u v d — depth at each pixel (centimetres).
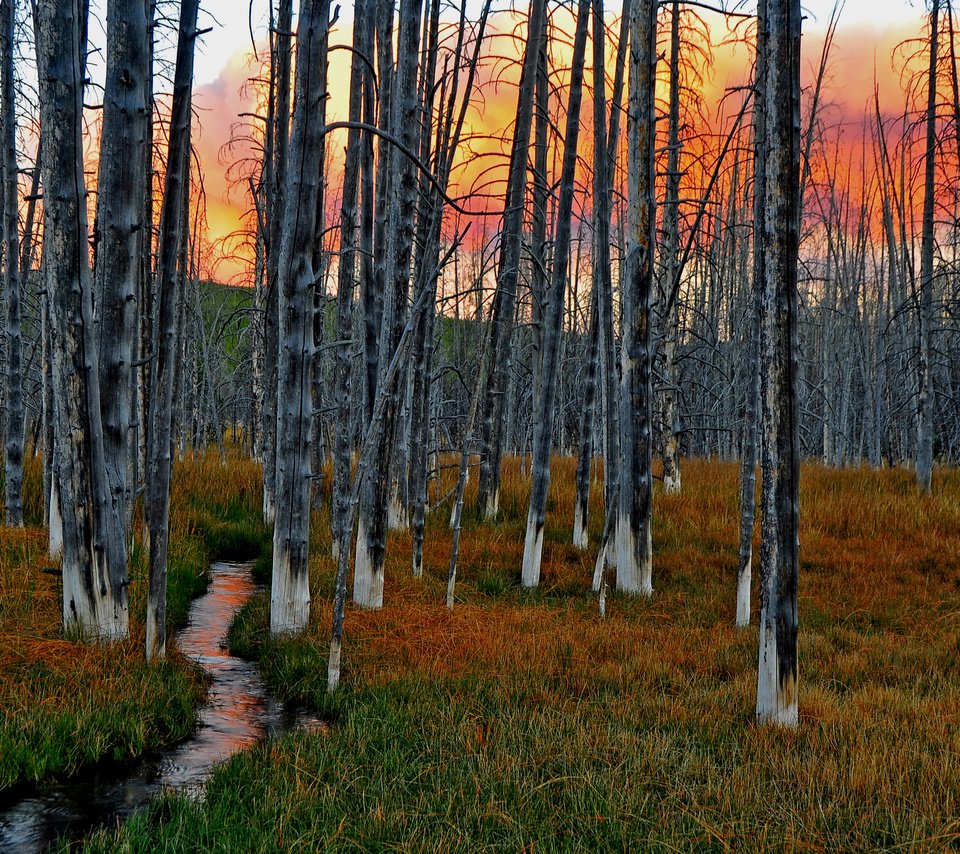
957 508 1645
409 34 991
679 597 1137
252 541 1477
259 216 1582
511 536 1470
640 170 1135
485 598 1112
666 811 492
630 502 1152
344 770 546
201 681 762
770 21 657
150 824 478
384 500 1003
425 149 1363
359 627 895
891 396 3328
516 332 2675
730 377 2419
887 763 561
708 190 1213
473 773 540
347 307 1318
